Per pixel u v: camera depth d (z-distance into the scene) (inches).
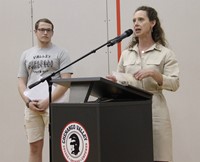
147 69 89.0
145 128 78.0
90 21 151.9
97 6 150.9
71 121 72.9
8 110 162.1
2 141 162.7
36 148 134.6
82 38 152.9
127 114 74.2
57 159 75.5
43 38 131.2
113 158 71.2
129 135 74.4
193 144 139.8
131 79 89.4
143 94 80.1
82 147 71.7
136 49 98.7
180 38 140.3
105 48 149.5
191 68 139.3
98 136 69.3
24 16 160.2
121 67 101.7
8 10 161.8
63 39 155.0
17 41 161.0
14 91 161.5
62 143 74.5
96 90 78.9
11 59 161.6
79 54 153.2
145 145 77.9
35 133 132.5
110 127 71.0
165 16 141.5
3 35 162.1
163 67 95.3
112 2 148.9
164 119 93.8
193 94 139.3
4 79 162.1
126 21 147.1
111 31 149.3
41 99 126.5
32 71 131.6
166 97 141.7
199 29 138.3
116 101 74.9
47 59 130.6
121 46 146.7
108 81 72.2
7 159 162.2
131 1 146.3
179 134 140.9
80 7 153.2
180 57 140.3
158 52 96.1
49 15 156.9
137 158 76.0
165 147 93.0
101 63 150.3
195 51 138.9
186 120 140.3
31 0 159.2
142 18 95.9
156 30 99.5
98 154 69.3
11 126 161.9
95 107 69.6
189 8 139.4
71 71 132.4
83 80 72.6
